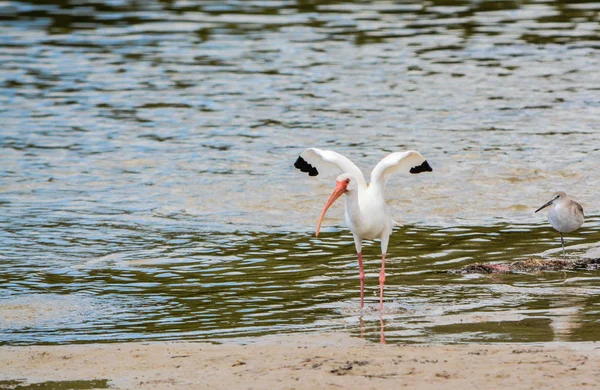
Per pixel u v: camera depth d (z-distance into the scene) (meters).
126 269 13.89
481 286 12.80
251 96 24.50
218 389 8.79
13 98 24.78
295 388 8.72
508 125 21.52
